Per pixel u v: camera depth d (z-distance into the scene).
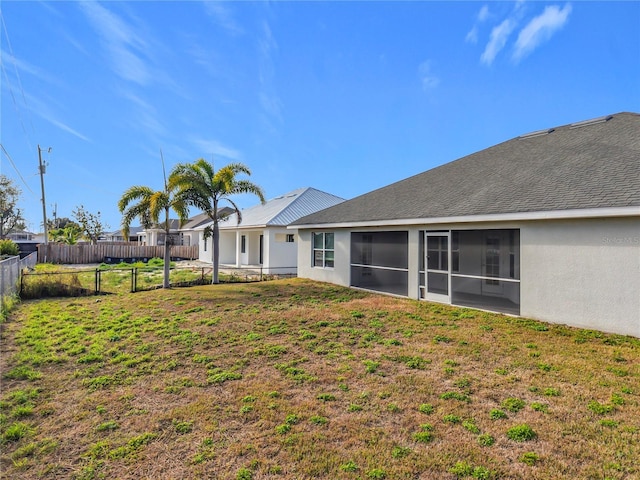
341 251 13.80
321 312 8.97
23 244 31.45
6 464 3.29
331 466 3.12
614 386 4.54
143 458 3.31
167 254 14.02
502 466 3.06
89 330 7.70
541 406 4.05
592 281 6.94
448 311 8.97
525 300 8.10
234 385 4.83
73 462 3.29
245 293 12.05
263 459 3.23
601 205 6.52
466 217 8.88
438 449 3.32
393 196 13.40
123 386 4.89
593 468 3.01
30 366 5.64
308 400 4.34
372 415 3.96
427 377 4.95
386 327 7.54
